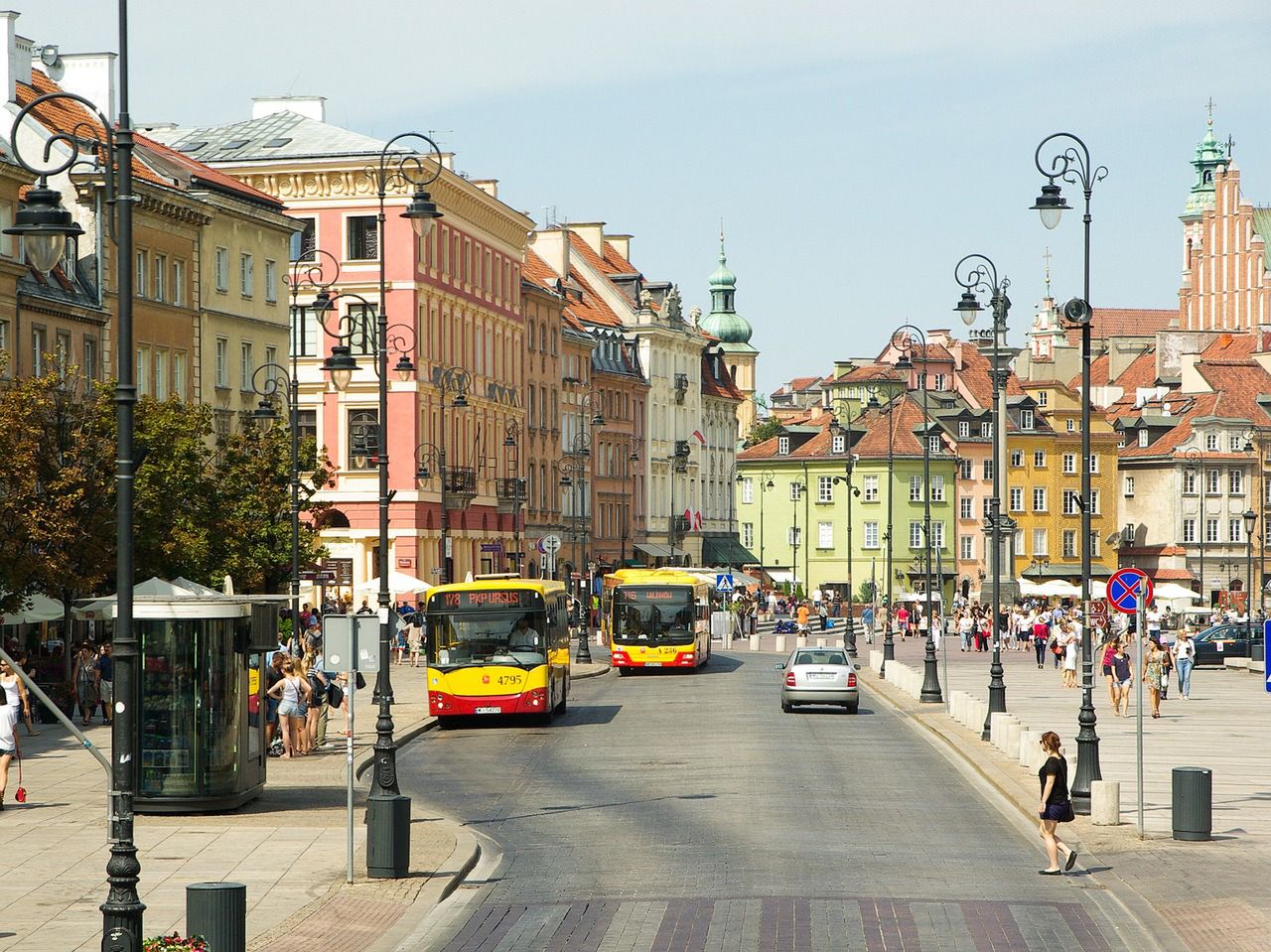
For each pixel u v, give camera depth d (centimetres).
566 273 15038
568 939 2273
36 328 6688
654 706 6391
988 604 13050
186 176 8175
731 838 3172
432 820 3397
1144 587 3597
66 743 4750
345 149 10562
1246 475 18500
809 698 5994
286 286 9125
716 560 17212
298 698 4616
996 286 6025
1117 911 2461
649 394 15775
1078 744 3581
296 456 6241
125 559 2034
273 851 2992
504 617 5541
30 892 2580
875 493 18225
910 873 2786
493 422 11906
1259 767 4388
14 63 7456
